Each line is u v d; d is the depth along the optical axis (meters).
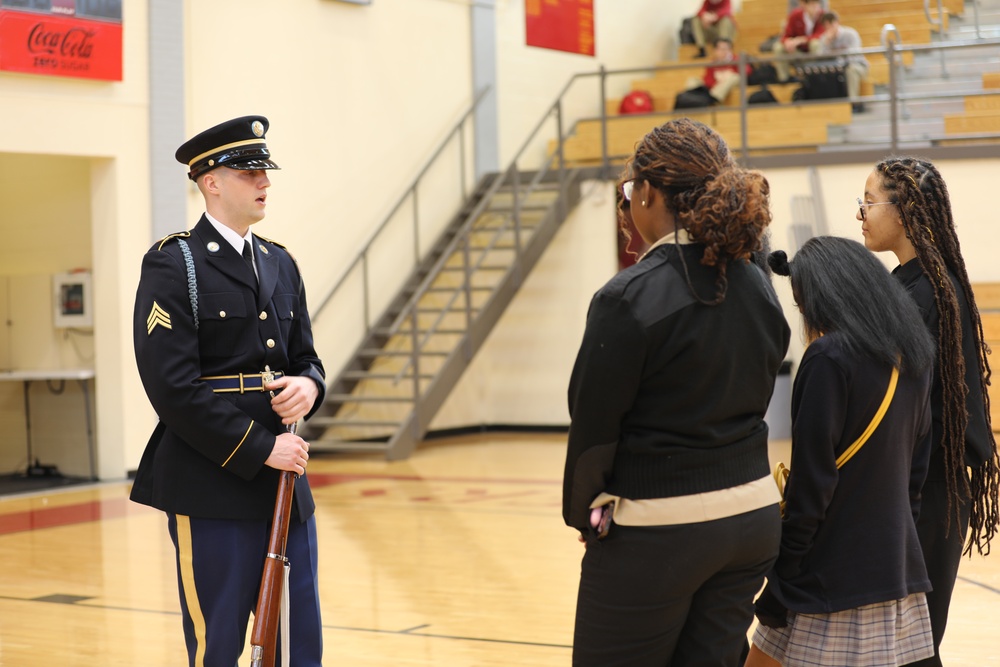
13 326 13.05
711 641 3.09
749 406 3.05
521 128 17.05
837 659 3.41
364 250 14.62
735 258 3.00
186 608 3.66
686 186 2.98
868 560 3.38
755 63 15.90
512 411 16.59
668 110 17.42
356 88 14.62
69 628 6.34
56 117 11.43
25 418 12.97
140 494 3.71
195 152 3.72
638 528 2.97
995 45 13.78
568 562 7.91
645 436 2.96
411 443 13.81
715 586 3.08
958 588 6.91
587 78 18.14
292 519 3.76
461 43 16.14
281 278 3.90
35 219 13.00
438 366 15.88
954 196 14.02
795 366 14.67
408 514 9.91
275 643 3.48
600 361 2.90
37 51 11.12
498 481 11.84
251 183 3.74
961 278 3.83
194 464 3.62
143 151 12.16
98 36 11.63
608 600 3.02
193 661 3.61
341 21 14.39
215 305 3.64
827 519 3.43
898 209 3.85
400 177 15.27
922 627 3.54
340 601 6.87
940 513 3.73
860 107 15.62
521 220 16.28
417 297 13.98
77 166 12.61
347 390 14.45
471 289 14.95
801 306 3.57
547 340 16.31
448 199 16.00
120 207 12.00
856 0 18.39
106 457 12.23
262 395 3.69
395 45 15.15
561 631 6.14
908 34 17.75
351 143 14.56
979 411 3.79
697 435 2.96
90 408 12.50
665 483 2.96
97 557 8.34
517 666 5.50
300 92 13.88
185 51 12.56
